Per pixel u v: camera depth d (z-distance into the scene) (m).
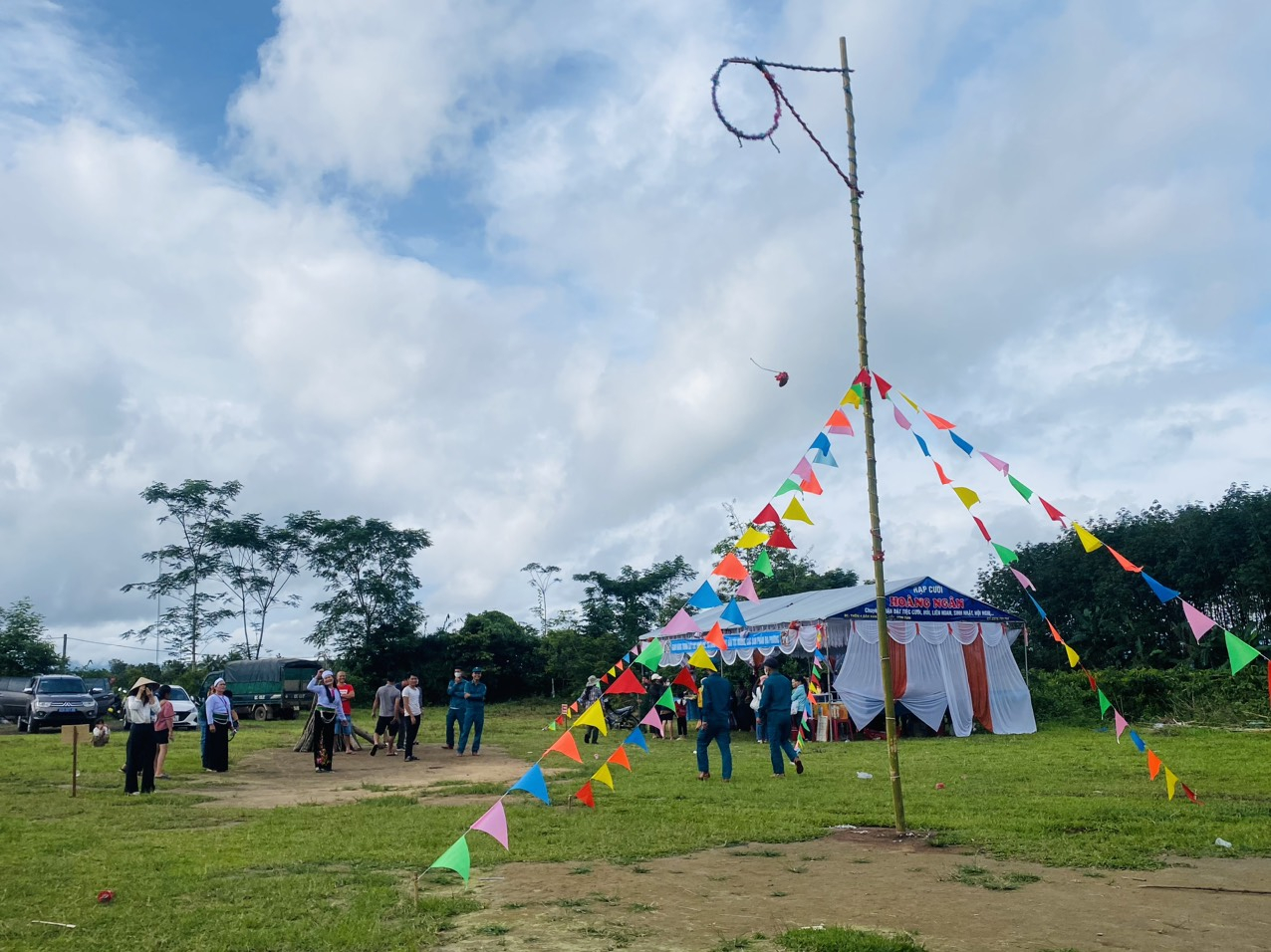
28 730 31.20
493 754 19.25
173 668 52.50
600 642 49.16
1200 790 11.77
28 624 49.84
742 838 8.49
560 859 7.69
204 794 13.20
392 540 51.38
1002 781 13.13
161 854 8.20
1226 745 18.33
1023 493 8.96
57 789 13.70
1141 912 5.80
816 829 8.95
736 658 27.67
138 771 13.80
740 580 8.50
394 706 19.61
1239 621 43.03
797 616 24.20
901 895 6.33
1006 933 5.39
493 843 8.41
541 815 10.14
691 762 16.83
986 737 22.56
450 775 15.56
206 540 53.50
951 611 24.31
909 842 8.20
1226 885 6.46
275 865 7.66
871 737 22.58
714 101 8.36
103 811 11.26
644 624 53.34
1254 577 39.97
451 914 6.03
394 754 19.67
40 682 31.72
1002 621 24.97
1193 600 43.72
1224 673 27.97
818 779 13.77
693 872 7.15
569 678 49.12
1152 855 7.52
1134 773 13.87
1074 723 25.88
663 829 9.01
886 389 9.04
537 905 6.20
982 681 24.20
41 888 6.86
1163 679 27.80
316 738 16.52
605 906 6.16
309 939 5.48
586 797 8.34
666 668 29.88
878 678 23.00
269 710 38.59
